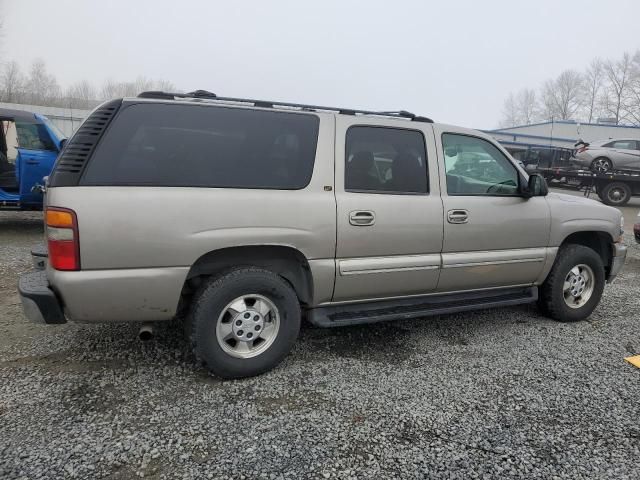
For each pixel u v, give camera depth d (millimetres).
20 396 2885
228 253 3113
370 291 3506
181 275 2889
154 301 2867
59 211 2639
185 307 3246
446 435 2660
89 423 2639
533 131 36406
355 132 3451
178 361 3412
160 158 2885
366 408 2908
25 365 3283
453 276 3793
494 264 3951
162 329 3945
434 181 3689
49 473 2236
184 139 2963
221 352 3082
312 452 2473
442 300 3926
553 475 2365
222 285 3027
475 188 3904
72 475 2230
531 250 4145
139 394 2965
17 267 5832
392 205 3461
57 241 2654
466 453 2510
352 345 3844
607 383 3320
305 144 3271
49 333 3822
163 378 3172
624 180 16844
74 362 3348
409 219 3521
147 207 2773
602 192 17297
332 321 3416
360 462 2410
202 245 2904
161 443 2494
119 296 2777
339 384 3188
